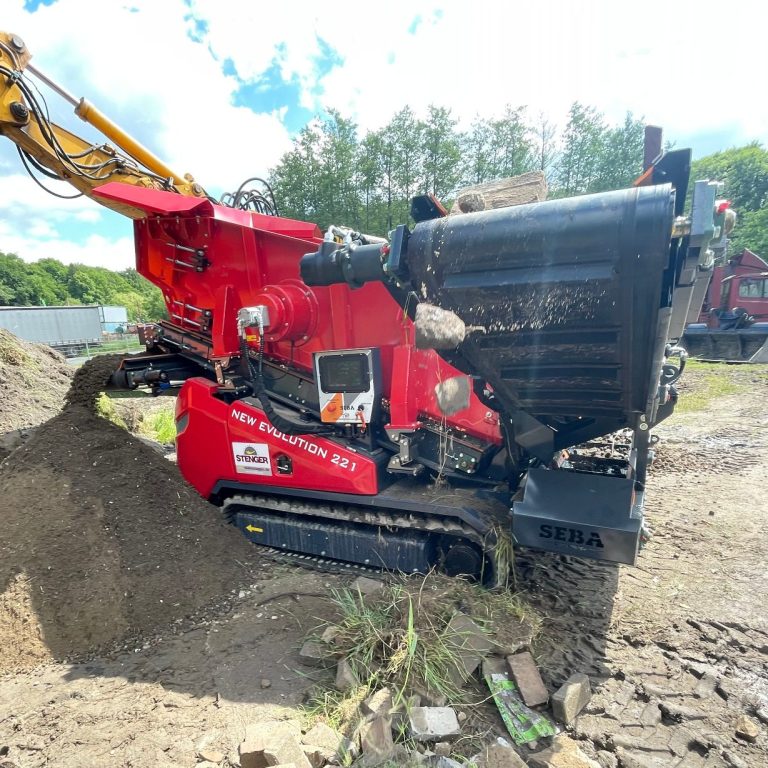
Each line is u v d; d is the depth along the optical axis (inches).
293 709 91.6
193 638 116.0
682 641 109.9
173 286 169.9
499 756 75.2
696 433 294.8
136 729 87.7
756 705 90.4
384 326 134.3
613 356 83.2
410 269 88.8
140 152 195.8
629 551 94.6
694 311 114.3
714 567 143.1
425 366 131.1
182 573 133.6
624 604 125.0
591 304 76.5
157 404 466.3
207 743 83.9
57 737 86.3
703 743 82.4
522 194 154.9
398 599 111.6
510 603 113.3
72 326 1322.6
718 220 75.9
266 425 142.9
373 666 97.0
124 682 101.1
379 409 131.8
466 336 90.7
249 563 147.2
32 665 108.2
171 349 177.6
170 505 150.6
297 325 139.9
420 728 82.5
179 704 94.0
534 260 77.1
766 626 115.0
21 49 160.9
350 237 110.7
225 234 151.4
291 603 127.7
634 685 96.7
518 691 91.0
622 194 70.3
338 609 123.1
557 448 112.6
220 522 155.3
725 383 439.5
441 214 113.2
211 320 162.2
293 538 147.1
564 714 86.3
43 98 159.3
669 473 228.5
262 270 148.9
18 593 119.1
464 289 83.4
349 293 137.5
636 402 92.0
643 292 72.5
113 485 148.1
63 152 161.0
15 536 130.5
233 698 95.1
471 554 123.8
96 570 125.9
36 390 289.6
